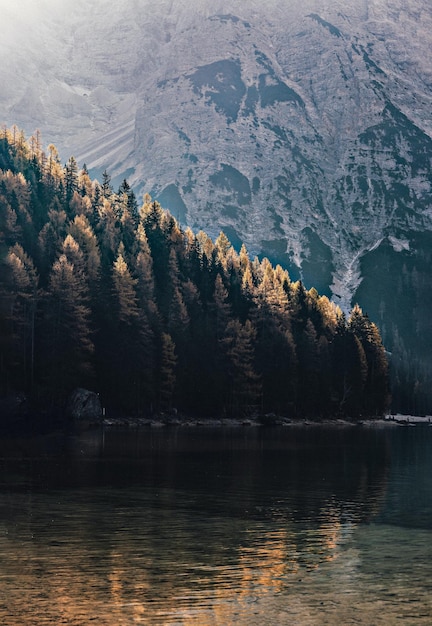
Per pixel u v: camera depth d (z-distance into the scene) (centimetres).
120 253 16088
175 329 15350
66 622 2538
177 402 15138
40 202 18288
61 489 5219
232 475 6275
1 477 5738
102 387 13362
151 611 2652
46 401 12306
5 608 2658
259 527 4041
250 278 19188
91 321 12738
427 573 3156
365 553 3484
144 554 3394
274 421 16112
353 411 19562
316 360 18288
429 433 15350
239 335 16250
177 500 4872
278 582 3009
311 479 6141
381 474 6638
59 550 3438
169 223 19362
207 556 3381
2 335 11700
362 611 2691
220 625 2539
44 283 14075
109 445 8675
